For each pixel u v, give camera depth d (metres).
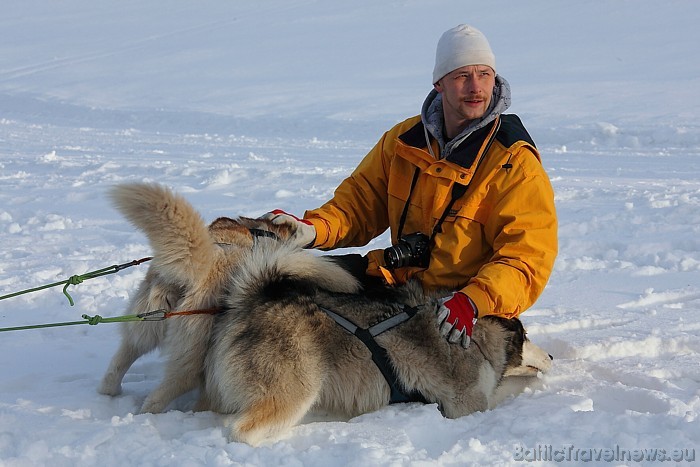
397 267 3.70
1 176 10.41
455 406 3.50
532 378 3.95
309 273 3.39
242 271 3.30
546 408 3.47
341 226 3.95
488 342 3.60
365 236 4.12
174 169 10.89
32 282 5.60
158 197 3.15
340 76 24.66
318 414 3.46
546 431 3.13
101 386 3.60
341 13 42.69
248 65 28.45
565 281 5.80
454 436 3.22
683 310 5.15
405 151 3.76
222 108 19.86
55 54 35.25
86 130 17.25
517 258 3.42
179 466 2.76
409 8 42.06
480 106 3.55
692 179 10.15
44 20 48.25
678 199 8.54
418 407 3.47
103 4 53.84
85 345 4.43
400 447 3.00
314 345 3.28
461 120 3.61
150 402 3.38
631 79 20.36
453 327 3.25
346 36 34.56
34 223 7.65
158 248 3.22
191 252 3.22
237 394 3.20
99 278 5.71
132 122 18.95
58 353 4.27
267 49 32.38
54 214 7.91
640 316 4.97
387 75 24.27
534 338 4.55
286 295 3.28
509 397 3.76
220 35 38.31
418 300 3.55
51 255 6.44
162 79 26.39
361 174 4.05
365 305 3.44
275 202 8.67
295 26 39.50
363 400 3.44
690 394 3.74
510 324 3.74
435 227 3.65
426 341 3.46
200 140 15.40
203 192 9.32
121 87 24.95
